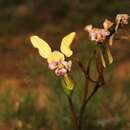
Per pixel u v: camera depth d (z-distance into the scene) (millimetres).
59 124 489
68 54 280
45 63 548
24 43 1904
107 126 490
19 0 2795
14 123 517
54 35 2070
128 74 613
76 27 2168
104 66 279
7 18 2498
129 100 522
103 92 504
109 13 2258
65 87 287
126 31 276
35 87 553
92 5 2324
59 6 2377
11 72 1335
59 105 488
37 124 509
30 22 2355
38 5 2438
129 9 2264
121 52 1347
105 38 272
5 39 2047
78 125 317
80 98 484
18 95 534
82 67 288
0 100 526
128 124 500
